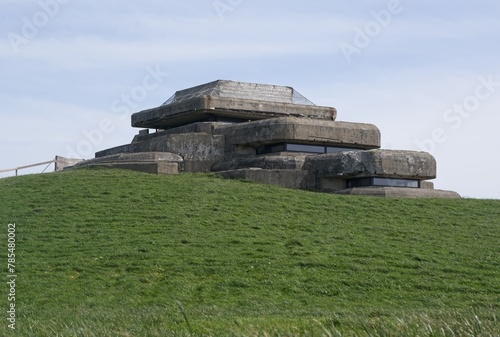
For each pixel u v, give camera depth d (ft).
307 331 72.84
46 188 146.41
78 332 74.49
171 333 73.87
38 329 81.30
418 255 116.57
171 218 129.70
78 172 158.71
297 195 143.33
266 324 81.41
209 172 162.30
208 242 120.06
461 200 147.84
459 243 123.24
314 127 159.74
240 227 126.82
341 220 131.75
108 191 142.82
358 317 85.87
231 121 175.73
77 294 104.58
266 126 159.22
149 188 144.56
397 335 66.74
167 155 163.43
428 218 134.82
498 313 87.86
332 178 153.17
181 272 110.11
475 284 107.86
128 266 112.47
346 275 109.60
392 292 104.88
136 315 89.40
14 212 134.00
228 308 97.14
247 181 150.92
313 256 115.14
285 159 154.61
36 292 105.40
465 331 66.80
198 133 165.99
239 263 112.78
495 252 119.75
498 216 137.90
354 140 162.91
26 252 118.01
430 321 71.36
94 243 120.47
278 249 117.91
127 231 124.67
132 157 164.86
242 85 180.55
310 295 103.91
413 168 150.10
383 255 116.37
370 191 147.33
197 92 181.78
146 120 183.32
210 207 135.13
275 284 106.73
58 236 123.44
